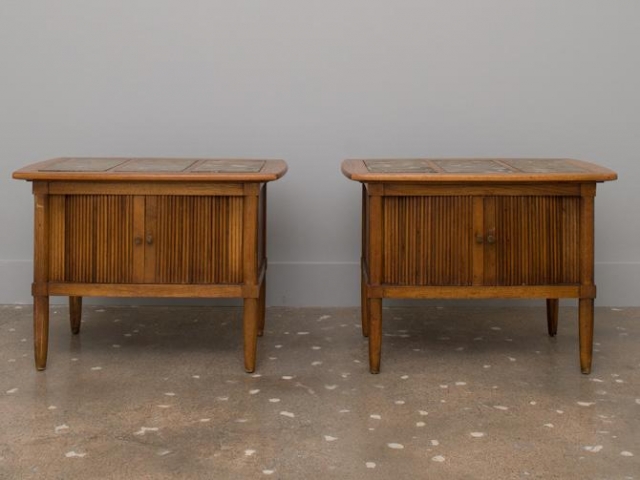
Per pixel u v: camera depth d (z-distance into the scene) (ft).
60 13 13.26
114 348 11.37
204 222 10.31
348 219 13.53
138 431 8.54
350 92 13.33
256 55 13.29
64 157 12.76
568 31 13.25
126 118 13.39
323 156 13.43
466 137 13.41
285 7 13.23
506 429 8.64
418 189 10.22
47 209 10.28
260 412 9.07
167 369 10.52
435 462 7.84
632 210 13.52
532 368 10.63
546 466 7.77
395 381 10.12
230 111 13.38
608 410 9.18
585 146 13.42
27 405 9.23
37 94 13.38
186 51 13.29
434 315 13.14
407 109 13.37
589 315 10.36
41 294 10.32
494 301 13.60
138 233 10.31
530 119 13.38
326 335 12.07
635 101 13.35
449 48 13.28
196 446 8.18
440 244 10.30
